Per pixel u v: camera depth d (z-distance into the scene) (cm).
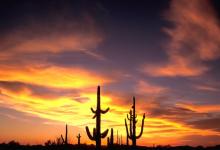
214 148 4172
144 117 1781
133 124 1767
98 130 1244
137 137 1778
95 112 1255
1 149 4216
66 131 3356
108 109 1252
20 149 4147
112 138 1847
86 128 1259
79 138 3025
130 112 1773
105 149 1798
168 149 4112
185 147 4284
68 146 3306
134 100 1800
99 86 1266
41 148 3941
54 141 3856
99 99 1259
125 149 2078
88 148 2989
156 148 3994
